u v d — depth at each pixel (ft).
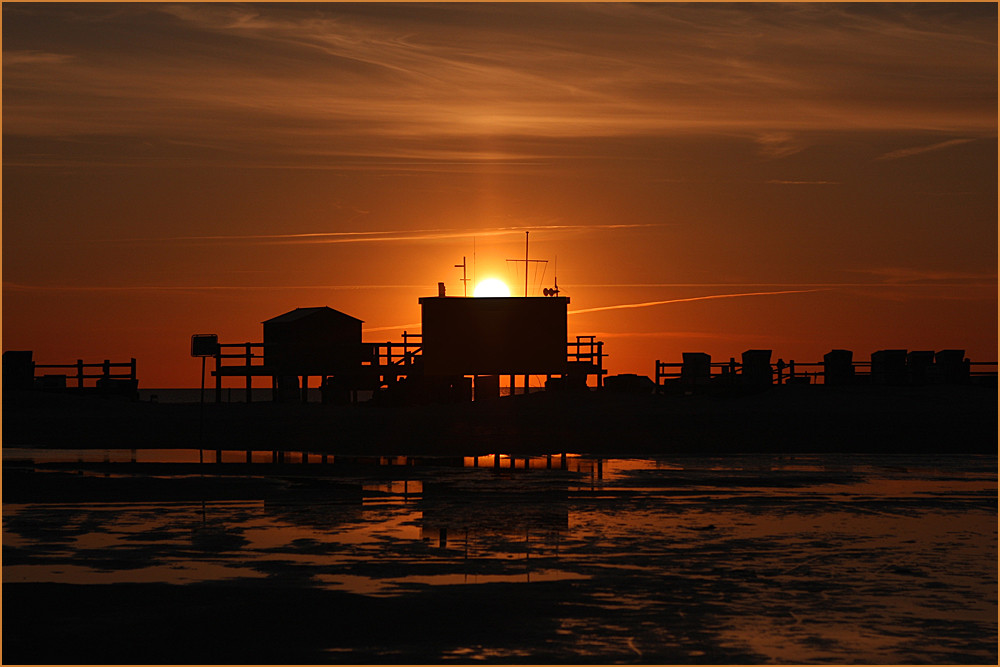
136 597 119.44
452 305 475.72
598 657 97.35
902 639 102.73
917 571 132.77
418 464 264.11
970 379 494.18
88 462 266.98
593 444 315.37
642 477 234.79
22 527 165.78
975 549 147.02
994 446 311.06
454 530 162.71
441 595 120.26
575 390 469.16
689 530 162.50
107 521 171.42
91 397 488.85
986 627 106.83
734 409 410.31
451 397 483.51
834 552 144.97
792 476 237.04
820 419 374.02
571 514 178.81
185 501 194.70
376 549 147.02
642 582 126.72
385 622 109.19
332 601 117.60
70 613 112.78
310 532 160.66
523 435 334.44
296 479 229.66
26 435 348.18
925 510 183.62
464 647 100.53
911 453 295.28
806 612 112.68
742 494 204.54
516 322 476.54
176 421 386.52
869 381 494.18
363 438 329.11
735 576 129.70
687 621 109.29
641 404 419.95
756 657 97.14
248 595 120.26
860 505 190.08
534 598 118.62
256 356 497.46
